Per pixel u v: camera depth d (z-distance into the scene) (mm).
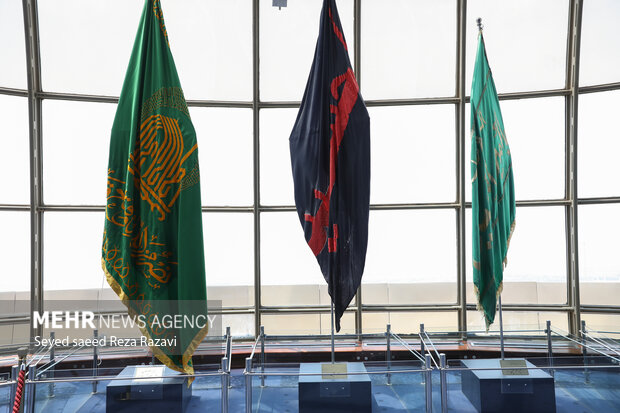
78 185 7934
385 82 8375
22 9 7344
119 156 4867
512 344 7195
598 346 6121
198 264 4680
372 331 8477
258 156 8203
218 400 4621
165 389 4531
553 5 7863
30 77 7441
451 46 8211
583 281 8109
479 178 6035
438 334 7246
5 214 7543
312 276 8430
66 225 7895
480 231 5984
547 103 8203
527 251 8344
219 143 8367
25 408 4309
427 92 8383
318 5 8109
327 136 5125
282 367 5113
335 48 5207
